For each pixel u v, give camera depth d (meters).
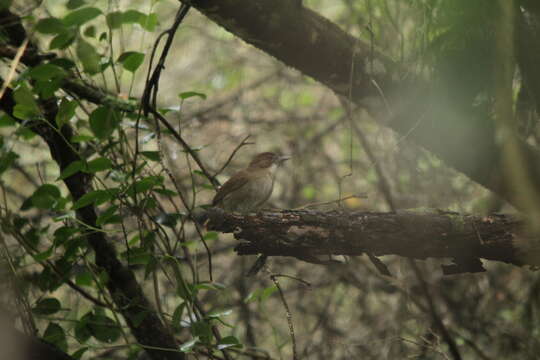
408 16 8.67
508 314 11.92
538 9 5.80
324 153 14.17
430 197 10.53
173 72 15.24
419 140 7.69
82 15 6.02
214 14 6.90
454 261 6.72
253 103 15.14
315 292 13.33
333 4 14.33
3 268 7.01
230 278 13.21
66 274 7.51
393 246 6.59
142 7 13.19
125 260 7.97
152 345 7.89
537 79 6.05
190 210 6.76
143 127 7.36
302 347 12.48
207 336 6.68
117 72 12.27
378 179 12.30
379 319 12.38
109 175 7.28
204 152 14.32
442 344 10.96
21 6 7.65
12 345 5.60
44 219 10.84
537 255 6.39
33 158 11.36
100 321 7.59
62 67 6.61
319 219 6.57
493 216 6.56
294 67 7.55
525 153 6.70
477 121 7.13
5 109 7.34
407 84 7.33
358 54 7.36
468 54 6.49
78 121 7.85
